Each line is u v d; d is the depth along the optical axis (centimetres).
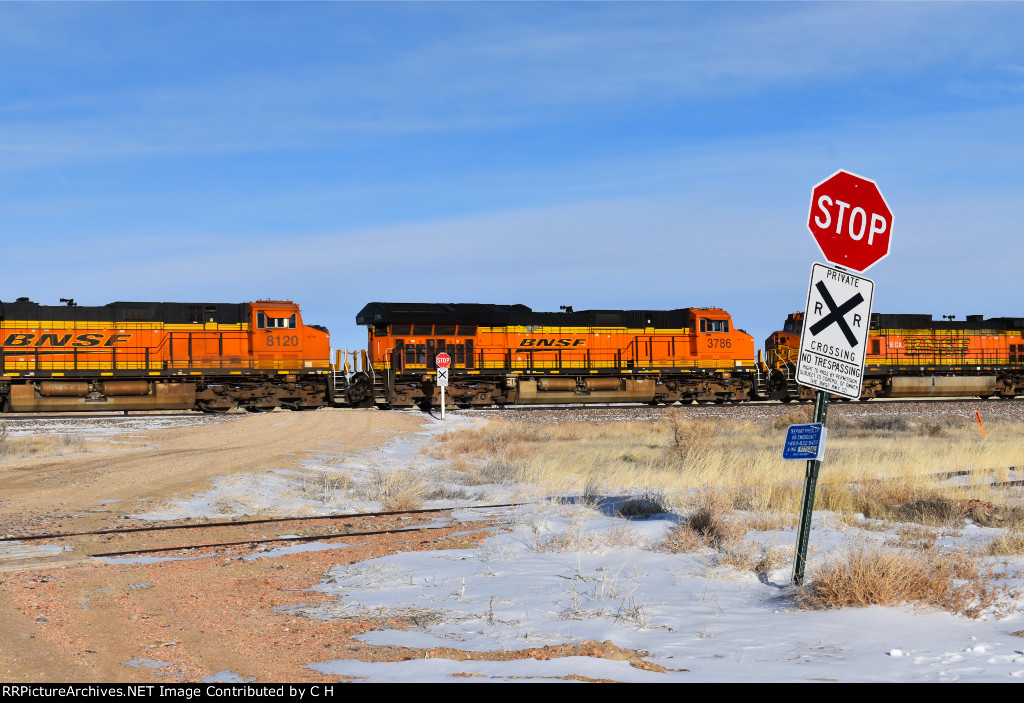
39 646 706
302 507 1587
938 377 5475
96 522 1384
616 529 1212
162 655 679
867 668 590
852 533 1150
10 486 1770
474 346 4588
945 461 2072
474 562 1057
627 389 4788
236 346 4253
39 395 3978
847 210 889
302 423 3425
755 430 3300
